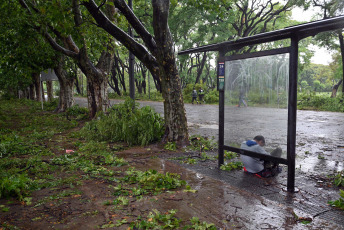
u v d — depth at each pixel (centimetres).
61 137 1035
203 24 2709
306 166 615
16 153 759
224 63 562
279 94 470
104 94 1447
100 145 840
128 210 379
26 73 1534
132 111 1020
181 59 3070
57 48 1350
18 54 1415
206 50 591
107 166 630
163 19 761
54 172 583
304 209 384
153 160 675
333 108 2089
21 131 1165
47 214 372
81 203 408
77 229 328
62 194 443
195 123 1392
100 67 1432
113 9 1169
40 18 1149
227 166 591
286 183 498
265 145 510
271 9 2761
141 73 4975
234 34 3006
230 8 2598
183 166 617
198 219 343
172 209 379
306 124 1327
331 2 2150
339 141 902
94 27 977
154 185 480
